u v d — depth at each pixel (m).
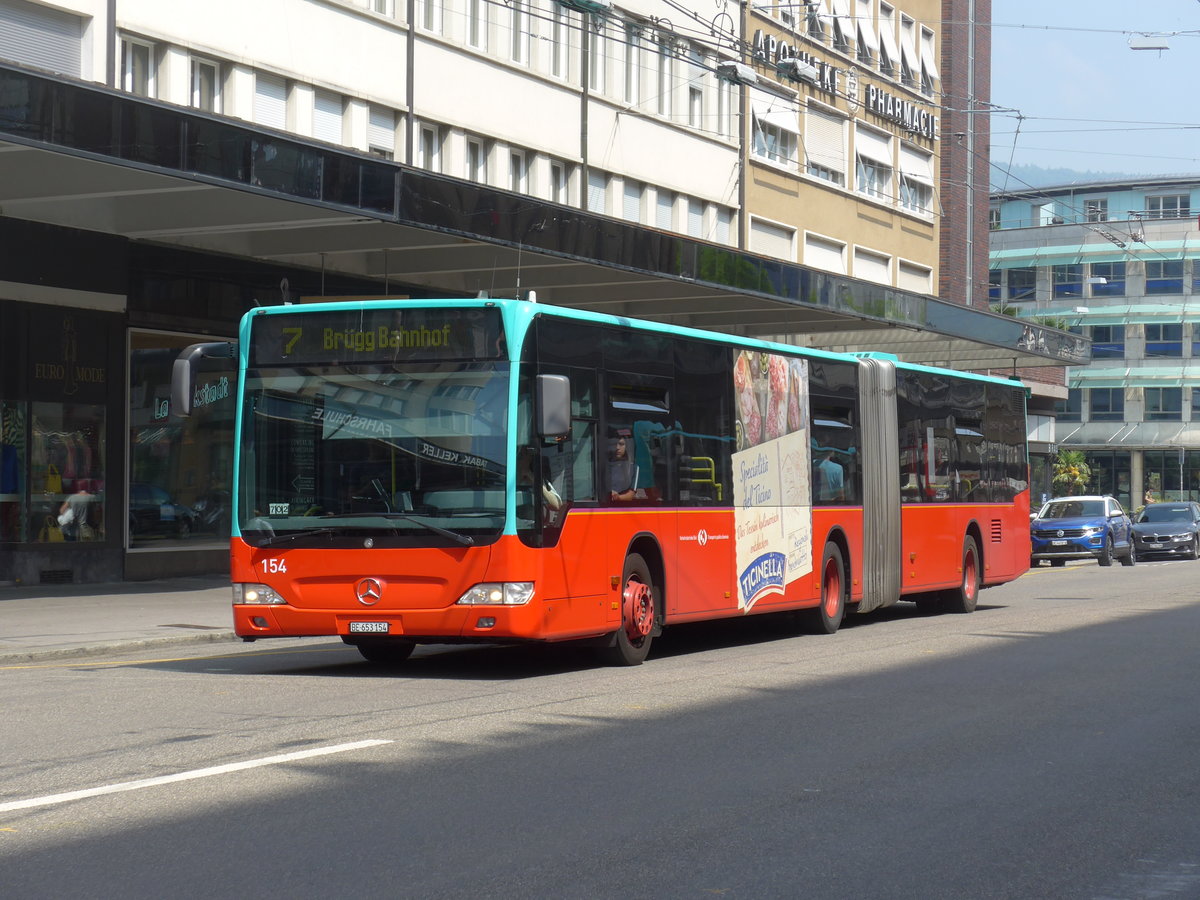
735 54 40.50
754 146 42.44
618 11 35.53
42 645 15.96
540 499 12.94
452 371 12.97
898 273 51.09
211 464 26.84
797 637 17.91
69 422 24.08
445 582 12.73
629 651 14.35
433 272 27.67
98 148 17.70
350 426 13.15
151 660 15.23
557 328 13.38
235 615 13.39
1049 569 37.94
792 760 9.13
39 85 17.05
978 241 57.06
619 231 26.31
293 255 26.17
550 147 33.34
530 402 12.94
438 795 7.93
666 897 6.04
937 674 13.66
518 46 32.69
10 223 22.94
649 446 14.75
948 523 21.95
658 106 37.59
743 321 36.16
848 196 47.56
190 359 13.38
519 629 12.66
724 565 15.99
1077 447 89.50
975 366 48.28
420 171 22.09
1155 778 8.77
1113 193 92.94
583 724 10.39
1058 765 9.13
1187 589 27.44
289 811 7.50
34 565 23.66
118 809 7.50
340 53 27.34
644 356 14.76
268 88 26.22
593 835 7.09
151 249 25.16
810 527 17.97
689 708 11.26
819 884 6.30
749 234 42.00
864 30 48.88
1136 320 88.69
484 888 6.12
